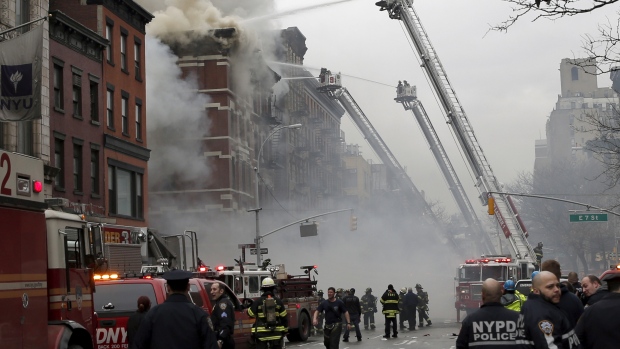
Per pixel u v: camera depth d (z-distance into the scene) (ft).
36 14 108.37
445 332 118.62
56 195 114.83
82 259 48.32
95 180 128.57
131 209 141.49
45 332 42.75
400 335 114.01
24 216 41.57
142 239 94.89
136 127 146.20
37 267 42.42
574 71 605.31
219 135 192.03
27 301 41.19
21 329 40.47
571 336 26.94
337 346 70.13
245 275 93.71
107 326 55.77
